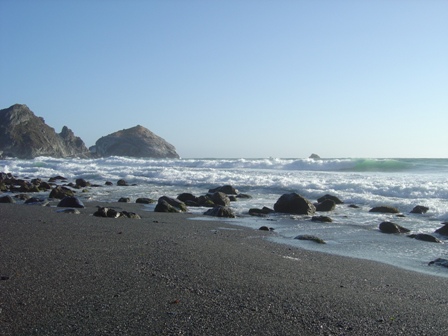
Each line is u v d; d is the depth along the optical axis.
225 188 24.69
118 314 5.90
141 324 5.60
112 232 12.16
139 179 35.31
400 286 7.96
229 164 50.47
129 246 10.20
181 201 19.69
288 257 9.97
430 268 9.52
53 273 7.67
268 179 30.38
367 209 19.02
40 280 7.24
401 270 9.24
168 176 36.28
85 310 6.01
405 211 18.41
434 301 7.10
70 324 5.54
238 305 6.41
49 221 14.02
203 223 15.16
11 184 31.70
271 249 10.84
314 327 5.73
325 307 6.50
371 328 5.79
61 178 37.97
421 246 11.85
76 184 31.16
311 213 17.81
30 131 127.00
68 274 7.64
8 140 121.38
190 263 8.73
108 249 9.77
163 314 5.95
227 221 15.84
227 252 10.01
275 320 5.91
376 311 6.44
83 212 16.97
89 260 8.67
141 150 152.25
